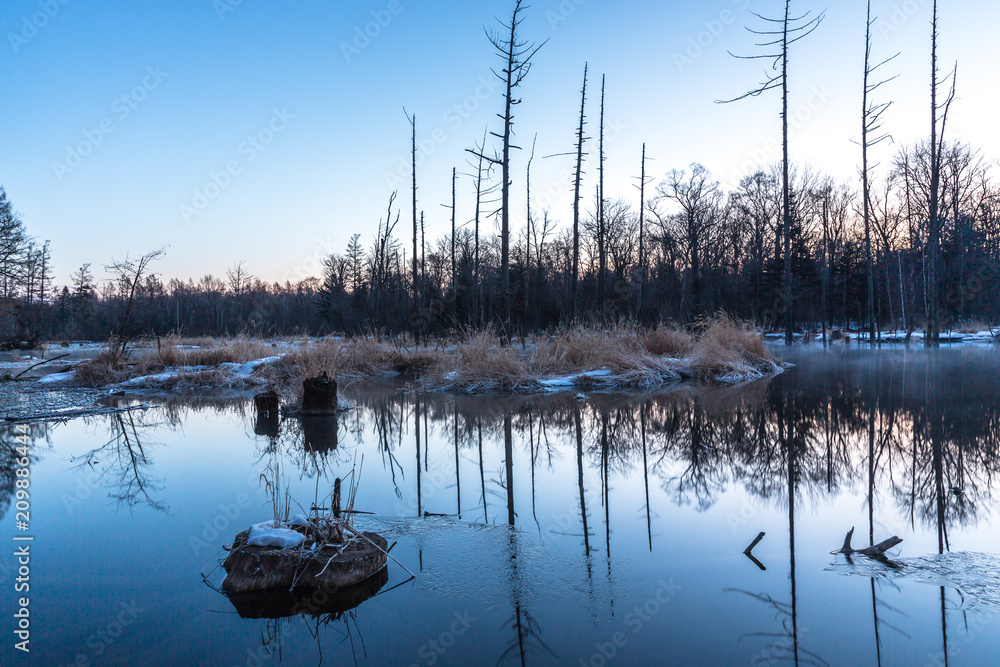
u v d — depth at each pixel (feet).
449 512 13.75
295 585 9.75
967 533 11.44
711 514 13.20
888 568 9.98
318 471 17.94
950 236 114.52
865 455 17.97
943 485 14.71
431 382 41.22
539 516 13.41
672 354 46.29
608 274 126.21
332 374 32.73
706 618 8.47
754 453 18.84
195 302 189.16
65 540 12.17
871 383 34.58
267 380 42.29
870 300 82.69
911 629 8.00
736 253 139.74
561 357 43.39
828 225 132.26
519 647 7.78
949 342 82.48
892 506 13.25
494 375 38.55
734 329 48.11
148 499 15.06
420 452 20.44
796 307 124.98
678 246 128.36
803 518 12.71
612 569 10.32
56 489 16.08
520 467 18.08
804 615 8.48
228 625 8.64
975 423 22.04
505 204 52.70
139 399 36.22
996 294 116.88
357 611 9.03
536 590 9.56
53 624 8.50
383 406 31.68
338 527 11.13
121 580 10.22
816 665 7.11
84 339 145.48
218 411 30.86
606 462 18.42
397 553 11.28
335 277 149.18
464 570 10.45
